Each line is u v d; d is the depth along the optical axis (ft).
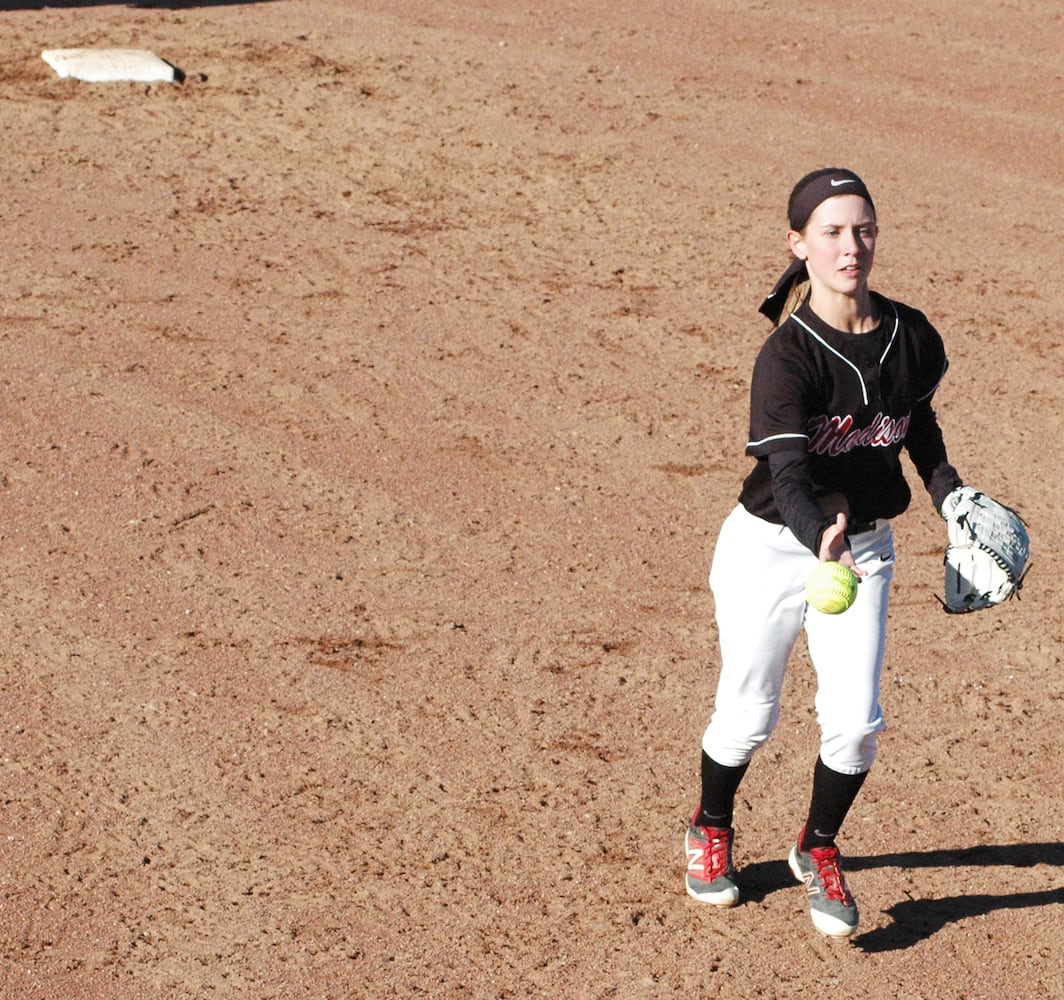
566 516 94.58
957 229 153.28
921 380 52.08
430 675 76.28
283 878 61.00
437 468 100.17
